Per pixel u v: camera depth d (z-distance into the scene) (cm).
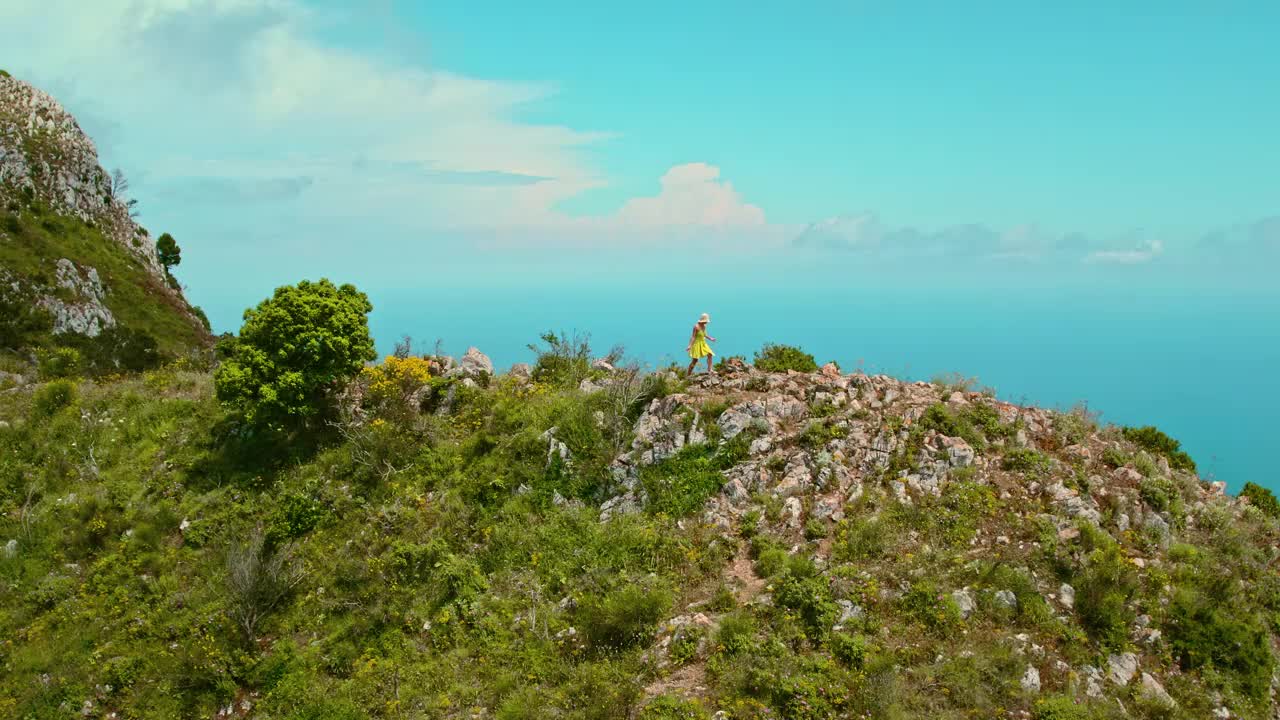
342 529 2077
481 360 2897
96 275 7819
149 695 1628
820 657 1384
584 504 2028
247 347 2312
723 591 1583
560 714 1330
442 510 2061
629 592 1586
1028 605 1512
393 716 1438
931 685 1331
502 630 1634
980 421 2064
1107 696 1357
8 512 2211
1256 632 1475
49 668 1698
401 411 2434
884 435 1975
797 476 1906
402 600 1780
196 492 2278
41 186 8394
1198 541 1769
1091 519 1738
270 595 1833
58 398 2714
